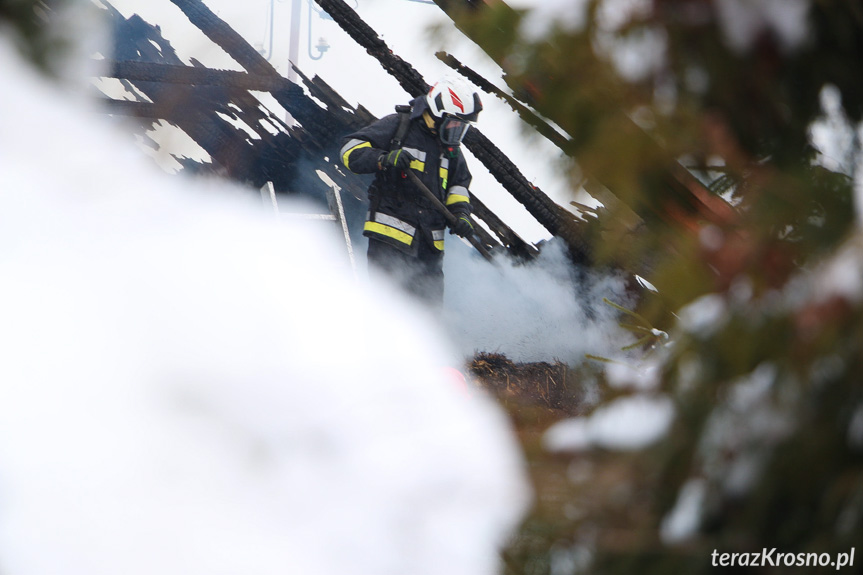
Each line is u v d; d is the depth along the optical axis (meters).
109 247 0.37
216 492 0.36
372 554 0.38
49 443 0.35
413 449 0.40
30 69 0.40
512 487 0.44
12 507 0.35
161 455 0.36
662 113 0.47
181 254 0.38
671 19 0.46
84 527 0.35
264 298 0.38
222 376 0.37
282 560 0.36
